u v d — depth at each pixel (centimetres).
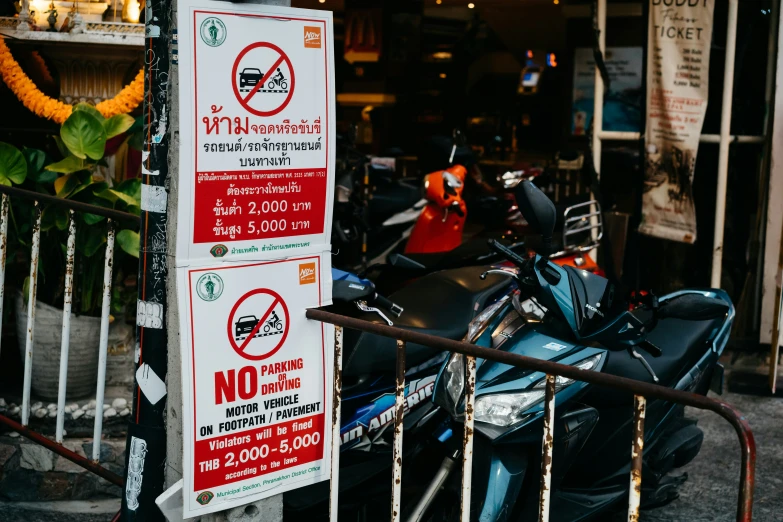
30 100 453
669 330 371
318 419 275
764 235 552
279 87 253
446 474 302
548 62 1672
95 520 377
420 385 354
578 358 310
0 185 365
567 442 308
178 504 252
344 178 611
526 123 1886
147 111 256
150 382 265
